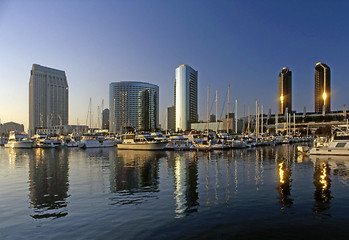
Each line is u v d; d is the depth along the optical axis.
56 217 14.68
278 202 16.97
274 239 11.46
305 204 16.47
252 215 14.51
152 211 15.45
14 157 51.91
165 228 12.81
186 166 35.50
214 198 18.17
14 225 13.58
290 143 104.88
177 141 81.25
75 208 16.28
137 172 30.45
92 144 83.19
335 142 47.47
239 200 17.56
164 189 21.19
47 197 19.03
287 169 31.72
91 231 12.63
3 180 25.97
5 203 17.58
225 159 44.47
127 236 11.97
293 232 12.16
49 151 69.62
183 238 11.65
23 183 24.34
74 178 26.75
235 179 25.27
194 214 14.82
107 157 50.19
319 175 27.08
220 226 12.97
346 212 14.86
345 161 39.09
